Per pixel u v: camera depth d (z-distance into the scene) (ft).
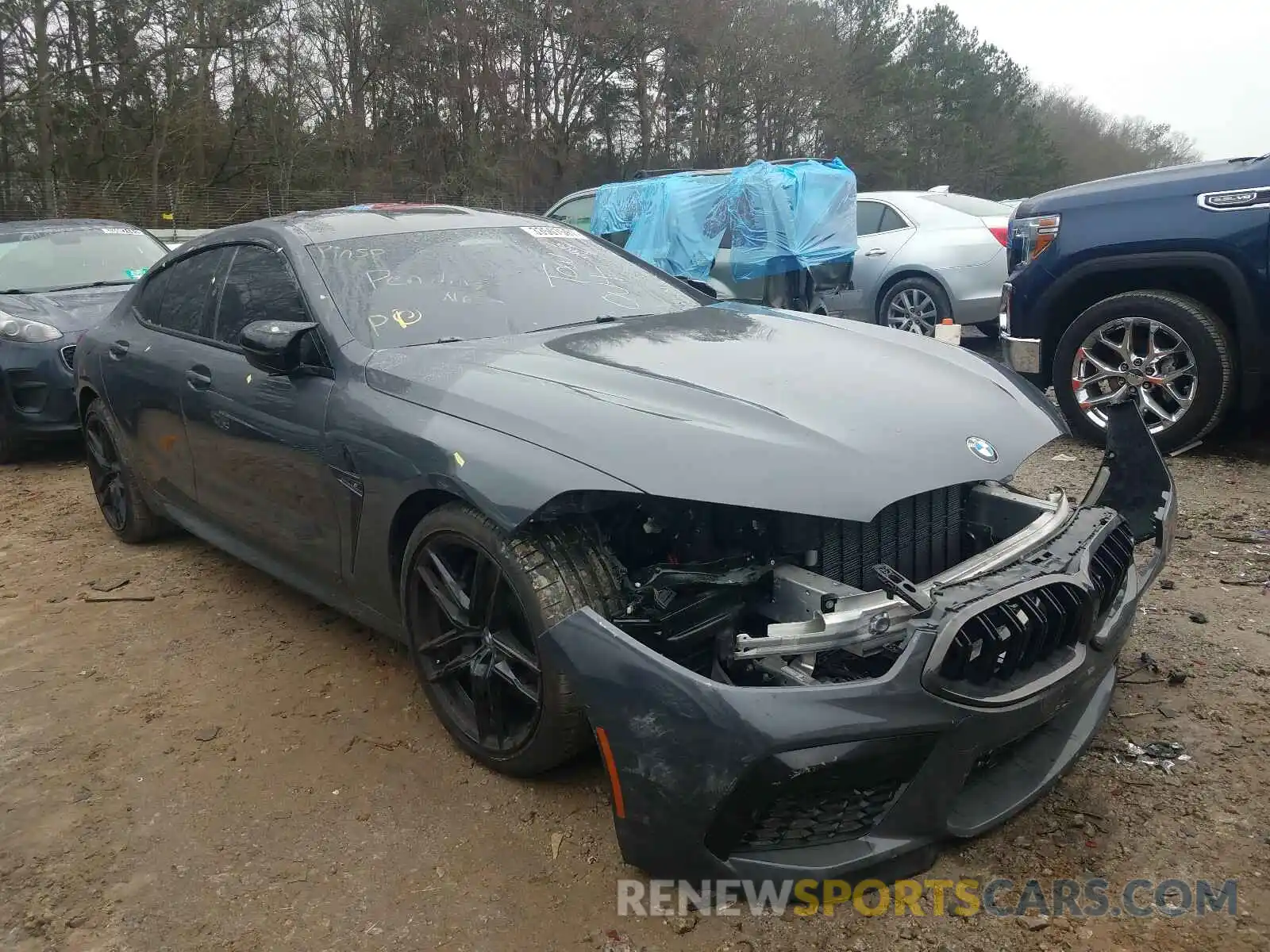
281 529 11.09
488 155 100.94
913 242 28.55
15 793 9.11
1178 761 8.41
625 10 104.88
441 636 9.03
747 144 123.85
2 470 22.04
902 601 6.63
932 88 153.48
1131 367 16.99
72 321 21.90
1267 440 18.07
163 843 8.20
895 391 8.33
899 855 6.70
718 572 7.43
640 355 9.20
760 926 6.78
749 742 6.20
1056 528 8.00
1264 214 15.16
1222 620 11.01
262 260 11.83
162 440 13.42
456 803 8.45
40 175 79.36
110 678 11.32
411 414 8.80
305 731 9.86
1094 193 17.31
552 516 7.47
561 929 6.90
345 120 95.66
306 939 6.98
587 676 6.98
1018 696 6.72
